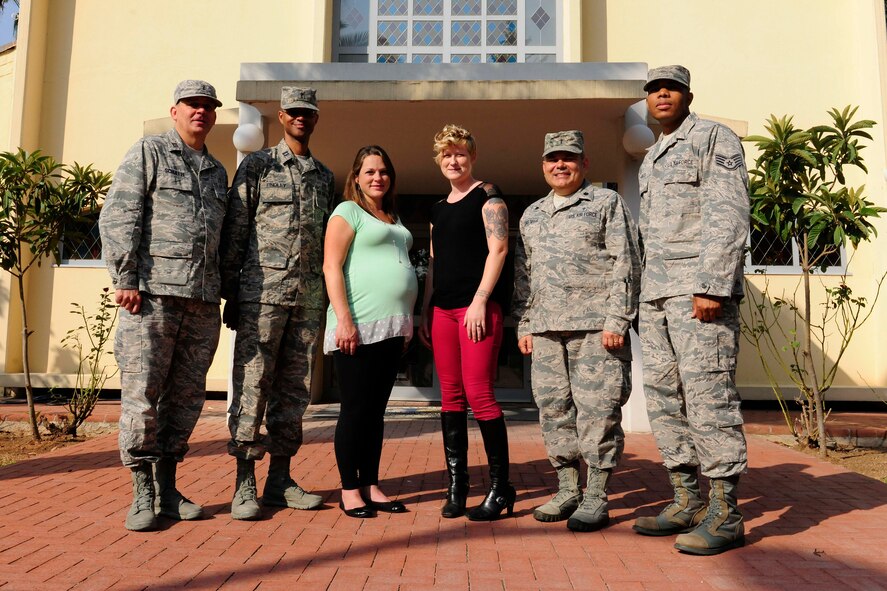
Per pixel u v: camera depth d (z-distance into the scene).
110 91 8.94
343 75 5.72
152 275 3.01
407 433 6.03
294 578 2.37
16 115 8.59
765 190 5.13
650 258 2.95
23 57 8.67
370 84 5.61
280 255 3.28
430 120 6.07
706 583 2.35
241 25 8.90
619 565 2.54
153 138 3.16
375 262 3.31
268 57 8.84
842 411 8.08
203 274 3.13
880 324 8.11
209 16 8.95
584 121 6.11
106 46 8.99
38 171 5.86
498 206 3.24
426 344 3.51
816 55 8.69
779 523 3.16
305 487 3.86
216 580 2.34
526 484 3.99
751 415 7.52
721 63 8.67
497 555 2.65
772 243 8.35
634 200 5.96
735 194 2.75
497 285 3.25
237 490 3.23
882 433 5.70
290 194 3.33
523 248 3.40
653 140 5.74
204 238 3.15
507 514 3.26
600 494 3.09
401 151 6.92
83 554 2.62
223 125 6.62
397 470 4.38
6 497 3.60
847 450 5.49
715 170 2.81
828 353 8.20
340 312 3.19
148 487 3.02
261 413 3.26
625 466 4.57
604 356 3.09
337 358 3.29
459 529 3.02
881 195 8.16
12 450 5.45
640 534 2.95
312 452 4.98
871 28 8.39
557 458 3.24
